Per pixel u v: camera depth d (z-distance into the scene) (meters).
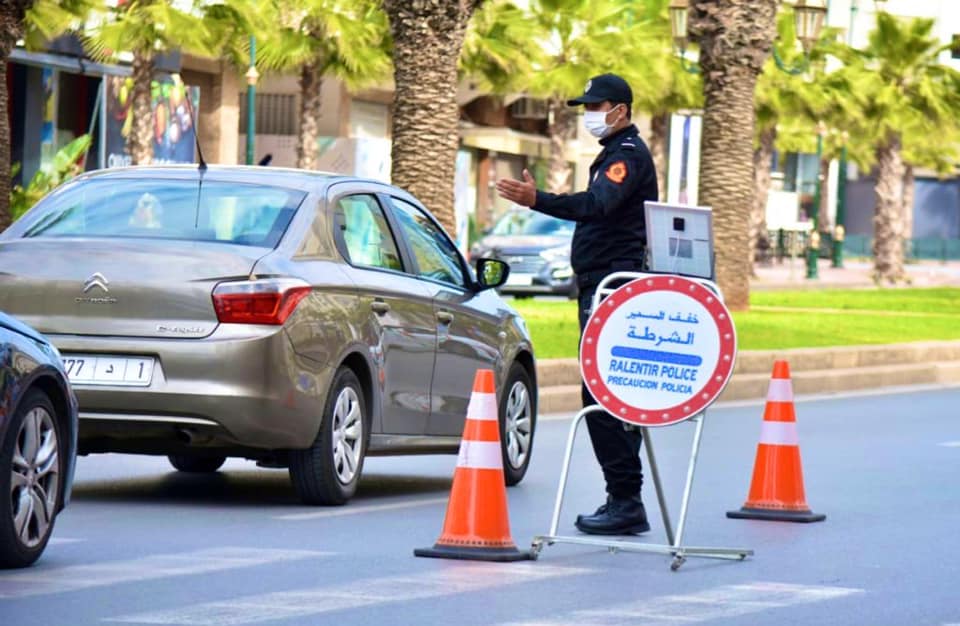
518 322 19.41
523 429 19.20
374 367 16.73
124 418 15.40
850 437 25.17
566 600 11.85
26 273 15.65
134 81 56.78
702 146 44.09
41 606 11.08
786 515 16.42
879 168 83.19
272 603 11.40
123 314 15.47
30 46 52.94
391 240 17.59
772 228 109.69
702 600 12.00
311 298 15.79
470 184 93.12
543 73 72.88
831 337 39.62
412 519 15.76
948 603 12.16
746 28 43.38
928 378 37.53
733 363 13.46
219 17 58.94
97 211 16.41
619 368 13.69
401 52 36.25
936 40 81.50
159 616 10.86
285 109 81.38
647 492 18.56
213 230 16.11
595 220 14.66
